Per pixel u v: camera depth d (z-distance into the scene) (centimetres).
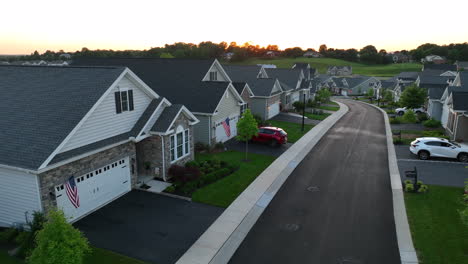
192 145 2166
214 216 1495
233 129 3089
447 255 1191
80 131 1422
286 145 2852
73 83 1645
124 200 1636
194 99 2702
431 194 1755
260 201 1673
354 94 9644
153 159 1884
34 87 1681
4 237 1225
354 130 3619
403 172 2144
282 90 4781
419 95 4275
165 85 2978
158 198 1669
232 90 2912
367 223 1452
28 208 1280
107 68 1698
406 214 1530
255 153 2566
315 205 1638
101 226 1376
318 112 4841
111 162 1598
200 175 1883
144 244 1249
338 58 19362
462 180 1975
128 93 1717
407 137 3200
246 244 1278
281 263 1161
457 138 2945
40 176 1233
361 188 1866
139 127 1762
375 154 2598
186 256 1184
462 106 2867
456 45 18938
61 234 852
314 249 1248
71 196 1387
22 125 1416
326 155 2558
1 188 1301
